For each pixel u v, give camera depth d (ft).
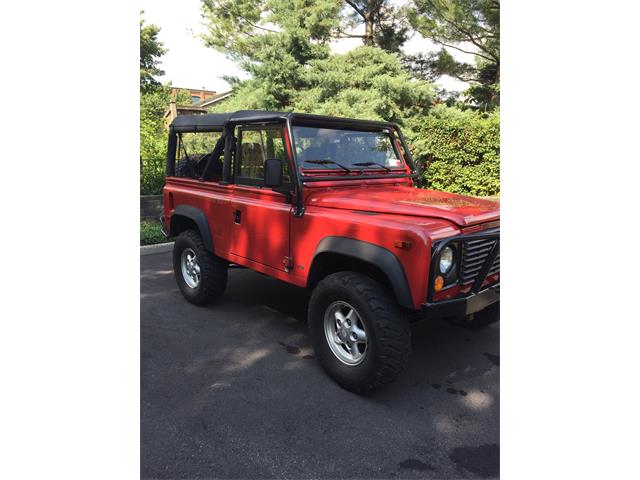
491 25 42.93
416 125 37.76
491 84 49.62
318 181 11.12
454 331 13.51
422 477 7.31
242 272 19.25
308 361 11.25
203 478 7.19
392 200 10.37
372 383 9.21
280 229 11.30
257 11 43.50
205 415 8.87
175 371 10.61
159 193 26.81
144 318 13.79
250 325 13.43
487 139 34.91
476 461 7.70
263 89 38.37
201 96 128.77
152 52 64.80
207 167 13.87
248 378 10.36
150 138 27.17
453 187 36.65
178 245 15.07
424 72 49.55
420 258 8.34
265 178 10.10
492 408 9.35
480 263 9.41
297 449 7.93
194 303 14.83
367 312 9.02
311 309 10.30
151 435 8.21
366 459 7.72
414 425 8.71
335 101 37.81
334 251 9.66
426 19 44.09
